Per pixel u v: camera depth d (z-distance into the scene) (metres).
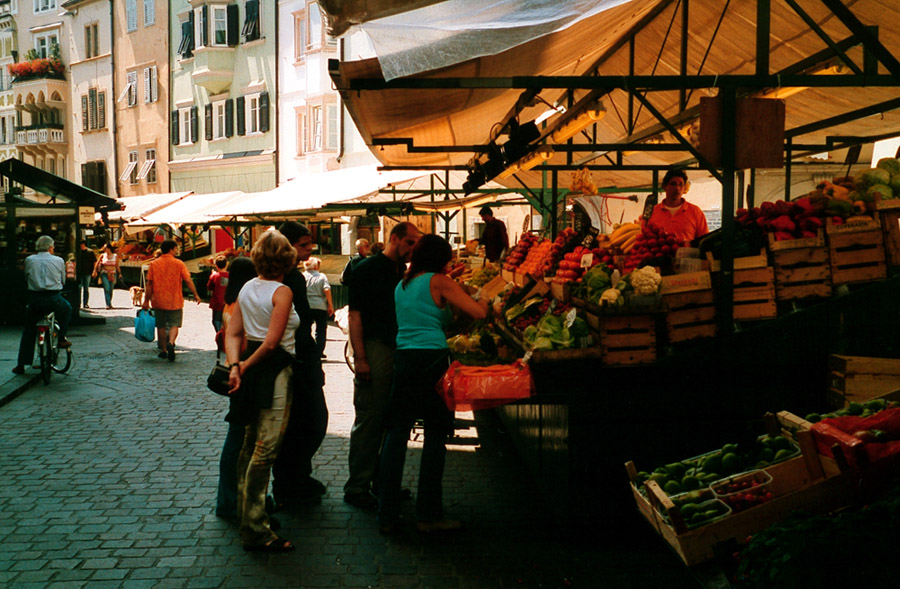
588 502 5.19
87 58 50.47
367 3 4.02
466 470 6.97
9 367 12.28
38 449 7.57
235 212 22.84
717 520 3.62
